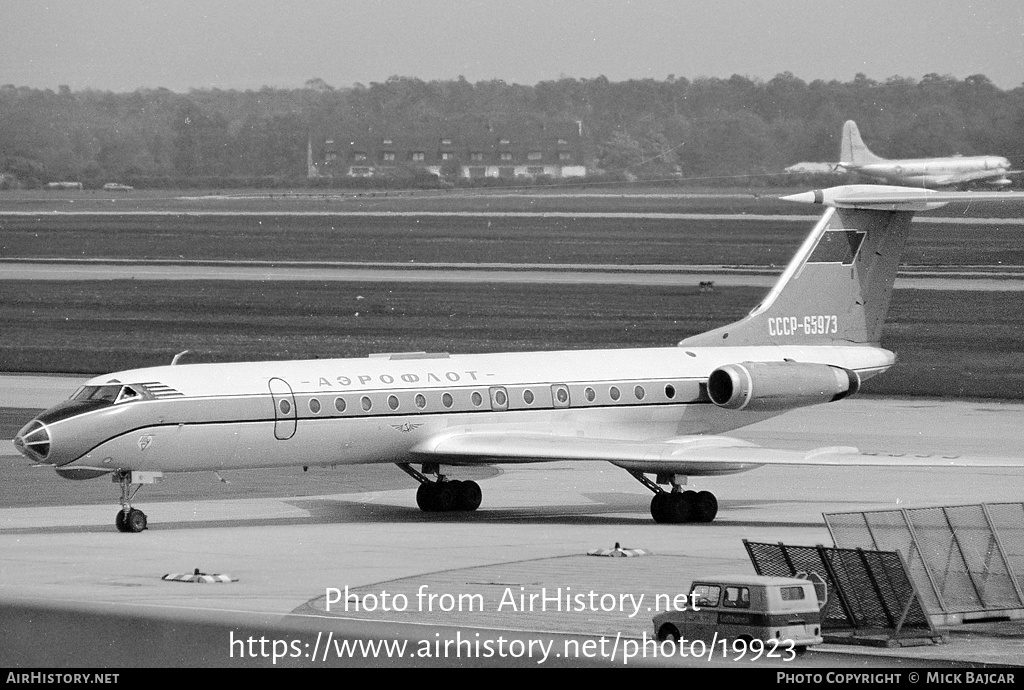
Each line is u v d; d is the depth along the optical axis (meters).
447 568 85.19
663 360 125.00
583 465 150.50
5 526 105.62
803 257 130.25
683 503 109.50
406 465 117.88
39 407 180.12
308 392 108.31
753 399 119.44
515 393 117.25
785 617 64.44
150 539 97.94
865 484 134.38
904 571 68.81
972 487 131.12
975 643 68.06
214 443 104.62
